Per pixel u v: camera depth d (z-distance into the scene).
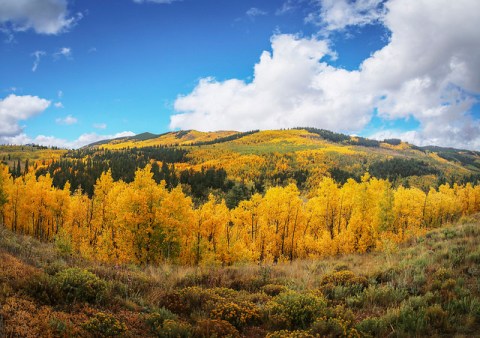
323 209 37.00
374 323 6.71
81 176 115.00
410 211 41.16
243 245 30.92
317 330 6.45
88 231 38.06
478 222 18.59
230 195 75.75
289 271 13.02
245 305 7.64
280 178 163.00
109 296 7.13
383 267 11.25
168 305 7.58
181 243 25.92
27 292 6.17
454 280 8.28
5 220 42.44
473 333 6.07
